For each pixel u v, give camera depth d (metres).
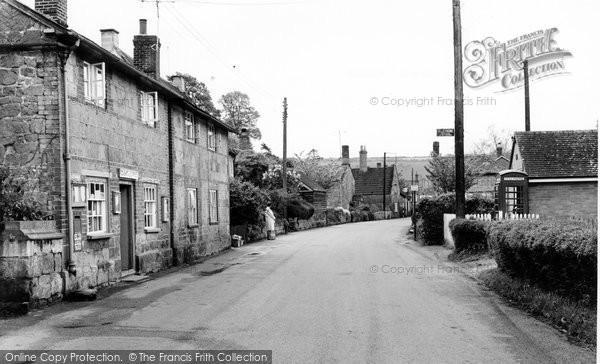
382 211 80.19
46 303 11.17
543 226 10.12
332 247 26.22
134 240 16.27
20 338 8.40
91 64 13.83
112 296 12.39
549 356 7.31
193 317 9.89
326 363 7.06
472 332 8.66
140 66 20.83
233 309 10.61
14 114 12.34
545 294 9.95
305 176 64.12
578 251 8.22
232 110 67.44
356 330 8.82
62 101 12.38
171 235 19.61
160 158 18.72
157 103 17.67
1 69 12.41
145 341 8.17
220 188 26.69
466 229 18.53
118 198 15.00
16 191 11.50
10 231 10.59
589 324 8.00
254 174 46.91
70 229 12.29
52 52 12.31
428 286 13.37
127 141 15.89
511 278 12.18
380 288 13.11
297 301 11.43
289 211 47.97
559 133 28.27
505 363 7.04
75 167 12.76
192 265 19.45
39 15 12.24
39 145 12.24
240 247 28.58
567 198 26.08
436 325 9.16
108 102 14.70
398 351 7.60
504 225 12.43
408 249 24.50
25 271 10.59
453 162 39.03
